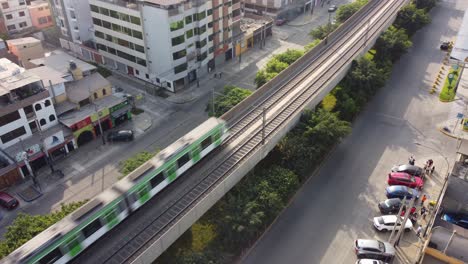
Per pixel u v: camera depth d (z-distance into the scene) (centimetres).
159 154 3900
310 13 10031
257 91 5234
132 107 6278
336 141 5256
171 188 4012
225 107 5275
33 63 6316
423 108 6238
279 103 5178
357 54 6328
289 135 4891
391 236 3966
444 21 9350
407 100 6438
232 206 3900
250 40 8138
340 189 4741
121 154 5372
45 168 5144
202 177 4066
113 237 3525
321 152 5044
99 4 6806
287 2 9494
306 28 9175
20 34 8738
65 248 3148
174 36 6178
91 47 7819
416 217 4347
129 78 7175
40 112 5091
